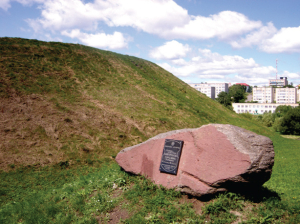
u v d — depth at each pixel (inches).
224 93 3627.0
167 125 805.9
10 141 474.9
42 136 520.4
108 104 792.3
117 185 287.1
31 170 425.1
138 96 946.1
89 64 1036.5
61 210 246.8
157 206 235.8
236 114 1400.1
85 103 728.3
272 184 383.6
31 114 569.9
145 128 732.0
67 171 452.4
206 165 250.7
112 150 572.1
